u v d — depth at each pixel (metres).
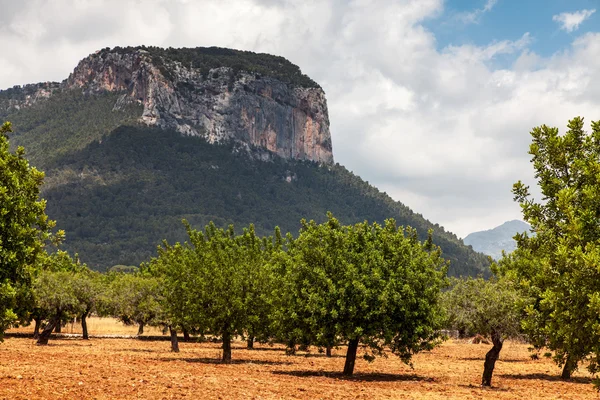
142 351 44.06
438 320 29.48
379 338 29.86
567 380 32.41
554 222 16.72
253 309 36.53
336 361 41.53
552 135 17.06
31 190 20.86
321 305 28.78
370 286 28.77
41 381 18.95
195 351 47.41
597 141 16.67
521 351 54.38
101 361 29.95
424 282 29.44
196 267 38.91
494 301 29.14
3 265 18.89
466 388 27.56
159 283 51.22
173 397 18.27
